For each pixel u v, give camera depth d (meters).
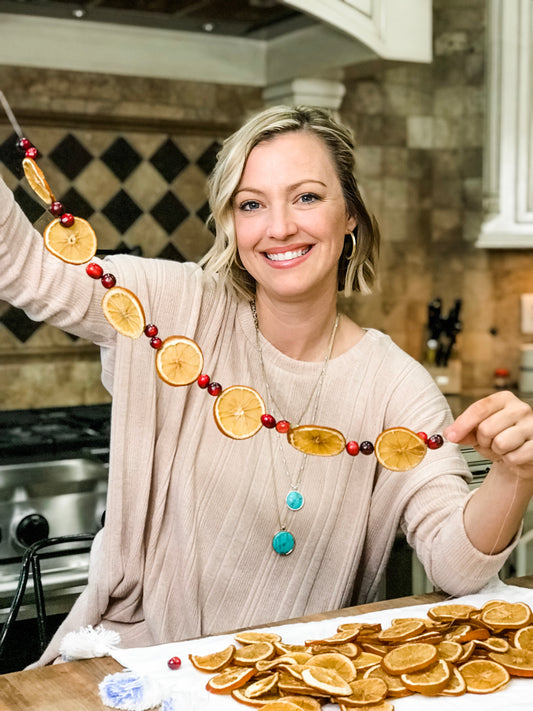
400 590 2.23
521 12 3.09
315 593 1.42
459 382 3.48
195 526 1.36
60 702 0.96
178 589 1.37
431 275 3.63
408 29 2.50
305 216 1.35
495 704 0.95
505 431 1.12
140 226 3.06
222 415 1.16
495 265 3.58
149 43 2.79
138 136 3.03
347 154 1.42
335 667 1.00
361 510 1.42
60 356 3.04
